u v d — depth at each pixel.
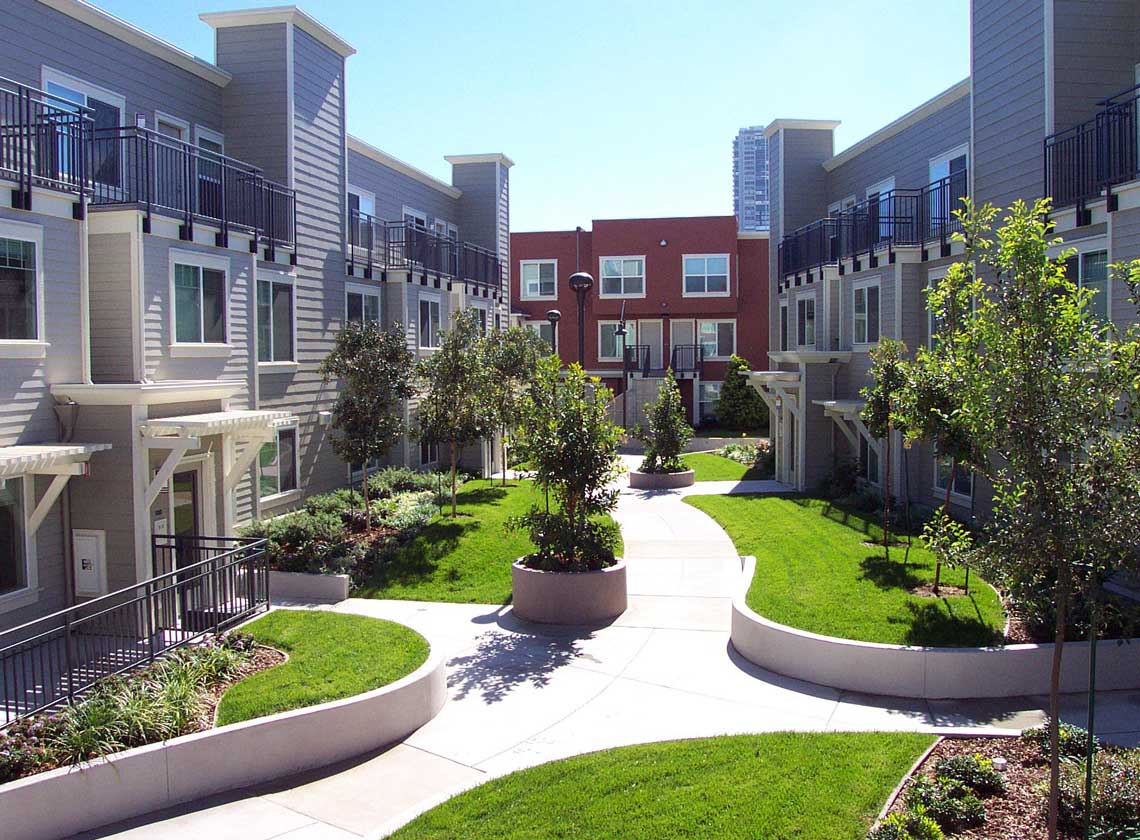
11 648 8.69
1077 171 12.73
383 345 15.95
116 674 8.75
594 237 38.66
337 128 19.64
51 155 11.49
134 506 11.27
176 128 16.47
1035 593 5.50
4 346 10.46
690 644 10.67
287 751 7.41
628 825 6.07
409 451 23.02
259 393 16.48
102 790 6.57
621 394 36.12
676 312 38.22
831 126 26.25
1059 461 5.27
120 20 14.67
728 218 38.00
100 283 12.40
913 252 18.06
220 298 14.54
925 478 18.12
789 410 23.19
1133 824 5.79
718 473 25.88
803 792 6.45
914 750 7.17
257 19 17.55
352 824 6.52
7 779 6.58
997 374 5.38
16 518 10.68
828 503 19.12
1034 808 6.13
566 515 12.68
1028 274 5.37
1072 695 8.75
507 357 20.17
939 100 19.08
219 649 9.31
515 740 7.95
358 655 9.45
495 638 11.09
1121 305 11.64
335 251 19.56
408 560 14.50
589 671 9.75
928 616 9.90
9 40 12.83
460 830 6.09
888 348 14.26
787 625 9.87
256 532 13.95
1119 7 13.70
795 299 24.88
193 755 6.98
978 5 15.53
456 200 30.27
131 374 12.34
